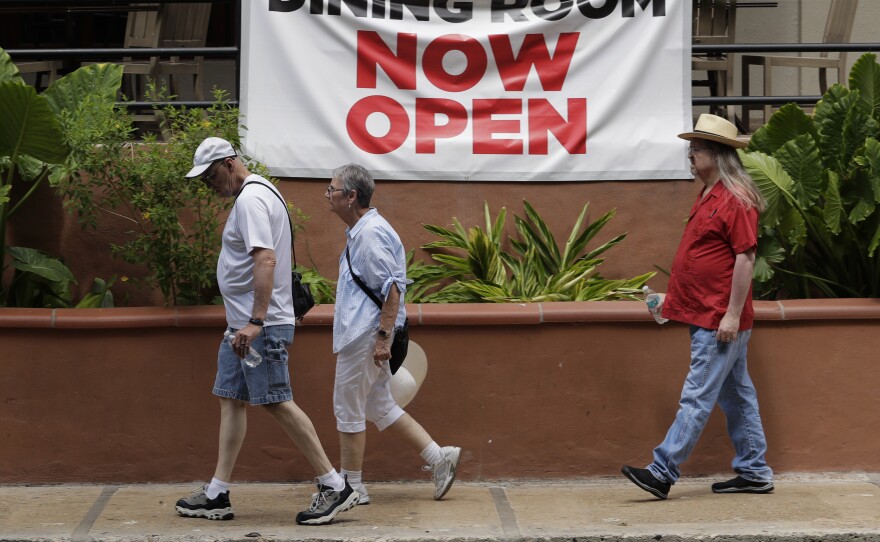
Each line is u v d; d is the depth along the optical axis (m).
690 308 6.06
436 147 7.43
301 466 6.66
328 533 5.59
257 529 5.67
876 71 6.98
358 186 5.74
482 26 7.46
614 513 5.93
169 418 6.57
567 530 5.61
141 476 6.58
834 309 6.61
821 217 6.82
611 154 7.46
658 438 6.65
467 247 7.29
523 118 7.46
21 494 6.36
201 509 5.85
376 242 5.70
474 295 7.11
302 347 6.59
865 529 5.57
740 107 10.24
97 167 6.62
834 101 6.98
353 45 7.39
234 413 5.85
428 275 7.34
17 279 7.12
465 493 6.40
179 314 6.52
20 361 6.51
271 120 7.36
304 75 7.36
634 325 6.62
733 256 5.96
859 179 6.68
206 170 5.67
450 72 7.46
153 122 8.70
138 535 5.56
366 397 5.96
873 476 6.65
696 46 7.47
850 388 6.65
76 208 6.95
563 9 7.46
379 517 5.88
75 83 7.14
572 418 6.63
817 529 5.57
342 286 5.84
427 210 7.46
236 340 5.49
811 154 6.75
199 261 6.66
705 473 6.69
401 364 6.12
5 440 6.52
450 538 5.51
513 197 7.48
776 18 10.27
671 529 5.60
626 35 7.47
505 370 6.61
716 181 6.05
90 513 5.96
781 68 10.41
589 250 7.52
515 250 7.52
